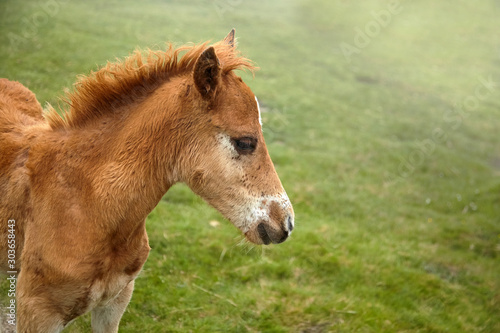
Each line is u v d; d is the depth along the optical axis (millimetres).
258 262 5004
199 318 4062
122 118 2668
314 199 7027
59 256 2479
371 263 5508
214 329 3959
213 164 2629
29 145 2752
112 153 2596
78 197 2535
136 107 2674
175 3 16703
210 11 16781
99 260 2559
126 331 3752
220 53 2672
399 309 4719
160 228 5203
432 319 4680
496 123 13438
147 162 2613
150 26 12844
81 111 2707
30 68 7586
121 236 2633
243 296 4402
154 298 4156
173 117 2611
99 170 2566
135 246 2734
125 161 2584
